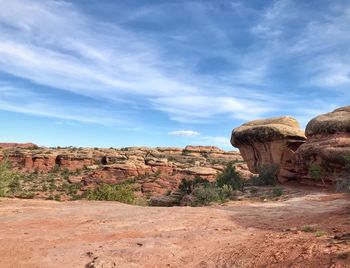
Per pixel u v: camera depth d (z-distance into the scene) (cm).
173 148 13750
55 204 2172
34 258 1073
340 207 1850
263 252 928
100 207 2033
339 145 3469
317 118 4138
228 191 3528
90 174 10462
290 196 2920
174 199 4931
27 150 13338
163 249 1117
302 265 782
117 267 971
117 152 12875
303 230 1205
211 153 13162
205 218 1672
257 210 1952
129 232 1409
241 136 5175
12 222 1587
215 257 981
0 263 1028
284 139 4616
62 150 13412
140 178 10088
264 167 4472
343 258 756
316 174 3541
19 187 9288
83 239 1303
